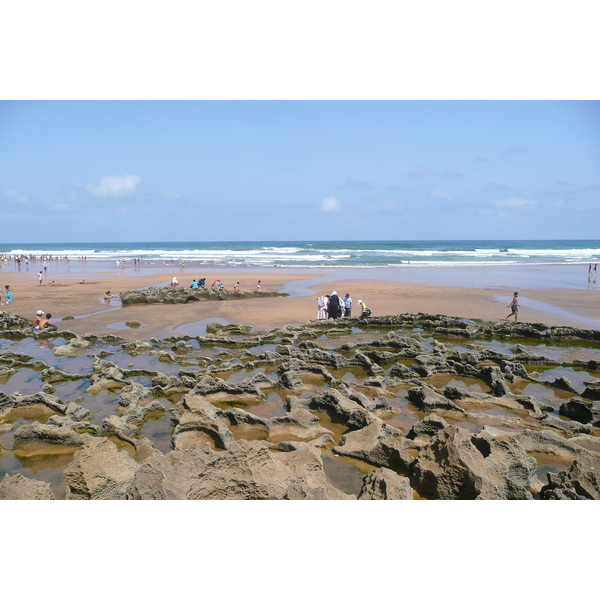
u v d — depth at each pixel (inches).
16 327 840.9
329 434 374.6
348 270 2090.3
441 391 459.8
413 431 366.9
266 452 271.3
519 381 519.8
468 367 532.4
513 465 292.4
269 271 2065.7
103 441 276.4
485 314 925.8
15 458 340.5
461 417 409.7
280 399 462.6
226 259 2925.7
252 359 602.2
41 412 426.0
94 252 3991.1
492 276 1743.4
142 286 1481.3
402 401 454.0
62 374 523.5
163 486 235.6
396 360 604.4
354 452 334.0
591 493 253.0
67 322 872.3
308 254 3351.4
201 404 390.3
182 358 603.8
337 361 568.1
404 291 1288.1
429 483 281.7
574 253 3383.4
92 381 503.8
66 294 1274.6
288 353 604.7
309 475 279.1
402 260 2746.1
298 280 1631.4
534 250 3740.2
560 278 1648.6
